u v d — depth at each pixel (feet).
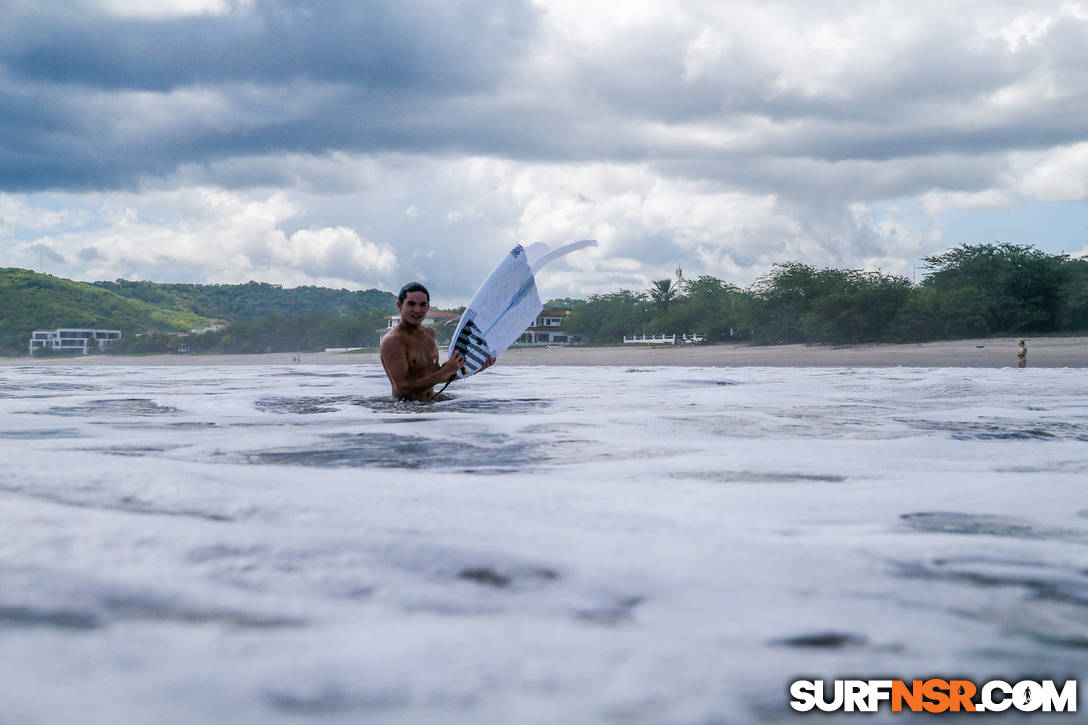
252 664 2.20
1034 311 140.05
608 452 8.83
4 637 2.35
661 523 4.60
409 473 6.93
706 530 4.39
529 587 3.06
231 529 3.82
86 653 2.25
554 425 12.03
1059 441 9.82
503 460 8.07
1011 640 2.56
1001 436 10.42
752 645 2.46
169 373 45.75
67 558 3.19
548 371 45.03
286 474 6.45
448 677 2.14
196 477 5.68
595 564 3.43
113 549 3.35
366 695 2.01
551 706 1.95
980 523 4.79
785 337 174.50
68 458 6.46
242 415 14.57
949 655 2.41
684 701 2.00
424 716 1.89
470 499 5.31
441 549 3.58
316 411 15.47
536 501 5.31
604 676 2.16
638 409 15.57
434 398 19.26
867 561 3.60
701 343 221.46
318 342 339.16
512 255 19.97
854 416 13.67
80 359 327.47
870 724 1.89
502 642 2.43
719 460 8.01
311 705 1.94
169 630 2.46
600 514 4.85
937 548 3.91
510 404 17.20
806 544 3.93
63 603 2.67
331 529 3.97
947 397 19.06
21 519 3.83
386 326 333.01
